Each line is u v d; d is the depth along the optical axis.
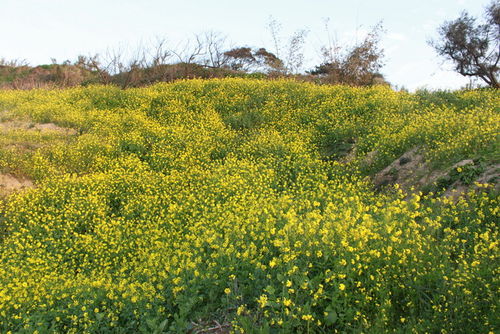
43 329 5.17
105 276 6.83
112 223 8.84
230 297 5.03
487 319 4.16
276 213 7.29
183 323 4.81
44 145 13.57
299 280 4.76
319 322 4.29
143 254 7.09
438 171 8.55
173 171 11.50
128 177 11.27
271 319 4.48
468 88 16.69
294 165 11.34
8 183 11.15
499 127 9.05
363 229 5.52
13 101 19.00
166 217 8.80
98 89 20.53
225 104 17.03
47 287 6.20
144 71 27.44
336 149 12.57
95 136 14.24
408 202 7.91
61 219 9.47
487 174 7.49
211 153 13.17
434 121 11.05
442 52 26.66
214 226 7.48
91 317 5.35
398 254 5.16
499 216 6.50
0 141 13.27
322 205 8.70
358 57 24.08
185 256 6.11
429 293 4.84
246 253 5.38
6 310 5.66
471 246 5.79
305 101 16.83
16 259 7.66
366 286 4.85
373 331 4.22
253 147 12.89
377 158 10.68
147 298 5.32
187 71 27.42
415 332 4.12
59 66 30.64
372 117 14.01
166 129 14.68
